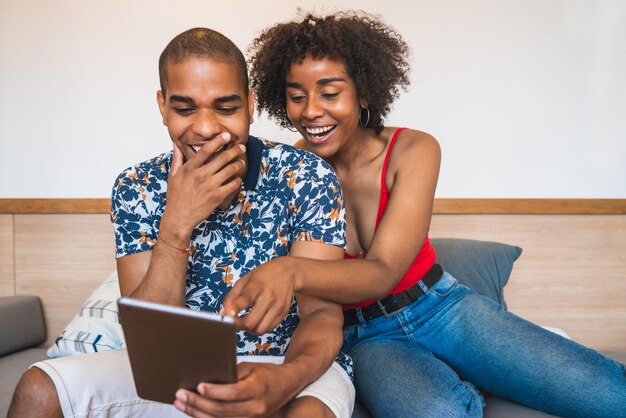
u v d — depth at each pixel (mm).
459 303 1440
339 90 1349
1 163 2180
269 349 1165
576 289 2061
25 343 2004
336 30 1331
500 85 2066
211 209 1062
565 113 2066
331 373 1062
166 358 788
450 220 2061
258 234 1178
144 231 1191
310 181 1174
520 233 2057
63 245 2139
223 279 1165
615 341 2070
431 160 1401
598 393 1278
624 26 2053
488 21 2055
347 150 1462
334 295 1077
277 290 919
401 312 1435
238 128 1106
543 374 1321
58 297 2143
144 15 2115
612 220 2055
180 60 1075
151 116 2133
